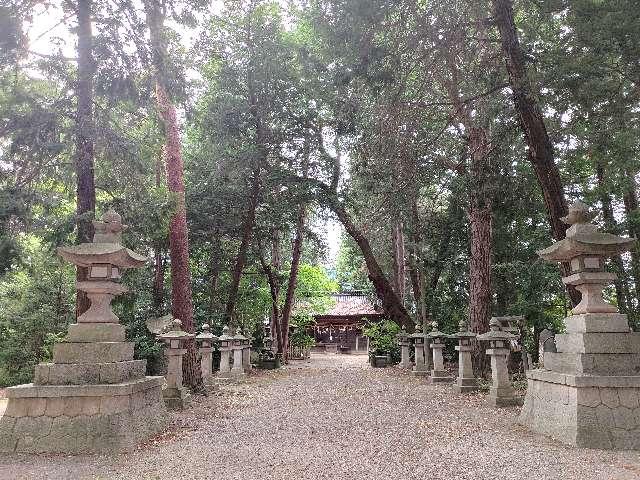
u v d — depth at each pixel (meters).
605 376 6.59
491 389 10.83
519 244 18.81
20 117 8.86
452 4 10.31
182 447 6.84
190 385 12.93
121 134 10.20
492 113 11.66
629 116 10.01
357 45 10.22
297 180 21.61
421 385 14.85
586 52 9.27
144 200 10.79
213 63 20.06
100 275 7.27
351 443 7.05
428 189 17.12
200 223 20.72
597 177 16.64
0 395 12.56
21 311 16.44
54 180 10.41
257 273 25.92
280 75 19.98
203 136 21.00
